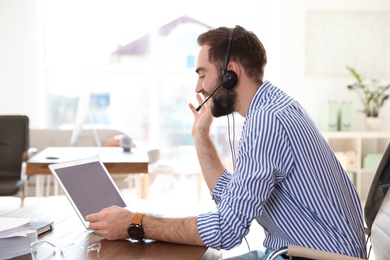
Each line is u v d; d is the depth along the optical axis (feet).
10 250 3.49
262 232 12.04
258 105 4.19
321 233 4.04
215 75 4.32
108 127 16.39
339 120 16.49
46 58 17.70
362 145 16.96
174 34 17.87
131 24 17.75
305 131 3.99
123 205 4.89
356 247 4.08
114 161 9.13
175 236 3.86
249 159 3.85
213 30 4.42
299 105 4.27
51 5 17.47
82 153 10.42
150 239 4.00
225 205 3.87
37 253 3.33
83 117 11.51
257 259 4.79
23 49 17.22
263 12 17.19
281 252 3.77
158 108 18.13
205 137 5.27
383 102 16.20
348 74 16.72
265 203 4.19
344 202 4.19
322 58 16.67
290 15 16.57
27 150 11.93
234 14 17.42
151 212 5.14
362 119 16.85
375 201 5.45
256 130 3.88
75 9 17.56
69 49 17.70
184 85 18.08
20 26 17.15
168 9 17.71
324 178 4.04
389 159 5.25
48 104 17.88
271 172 3.81
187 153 18.21
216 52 4.28
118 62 17.93
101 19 17.66
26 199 14.83
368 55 16.72
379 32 16.69
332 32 16.61
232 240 3.82
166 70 18.02
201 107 5.58
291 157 3.92
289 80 16.76
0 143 11.87
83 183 4.57
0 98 17.26
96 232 4.03
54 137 15.20
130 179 13.65
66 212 5.06
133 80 18.02
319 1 16.56
